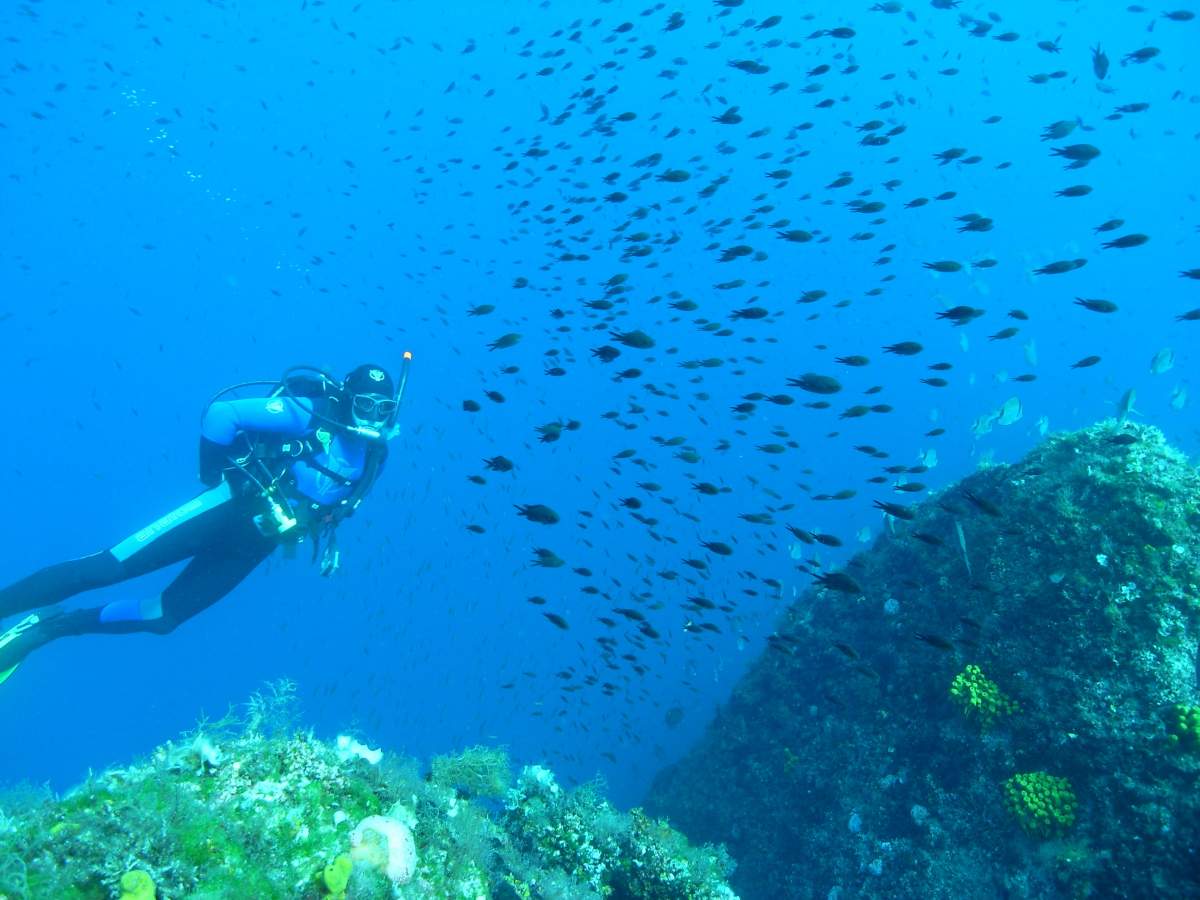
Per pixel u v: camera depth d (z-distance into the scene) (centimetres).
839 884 782
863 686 909
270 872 309
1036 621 743
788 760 972
